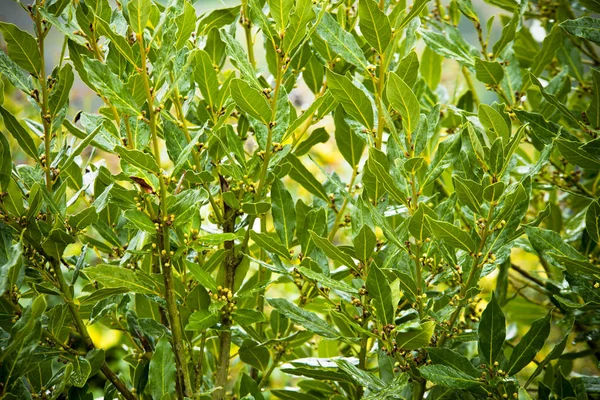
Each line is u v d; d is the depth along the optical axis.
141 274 1.41
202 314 1.42
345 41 1.47
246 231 1.50
